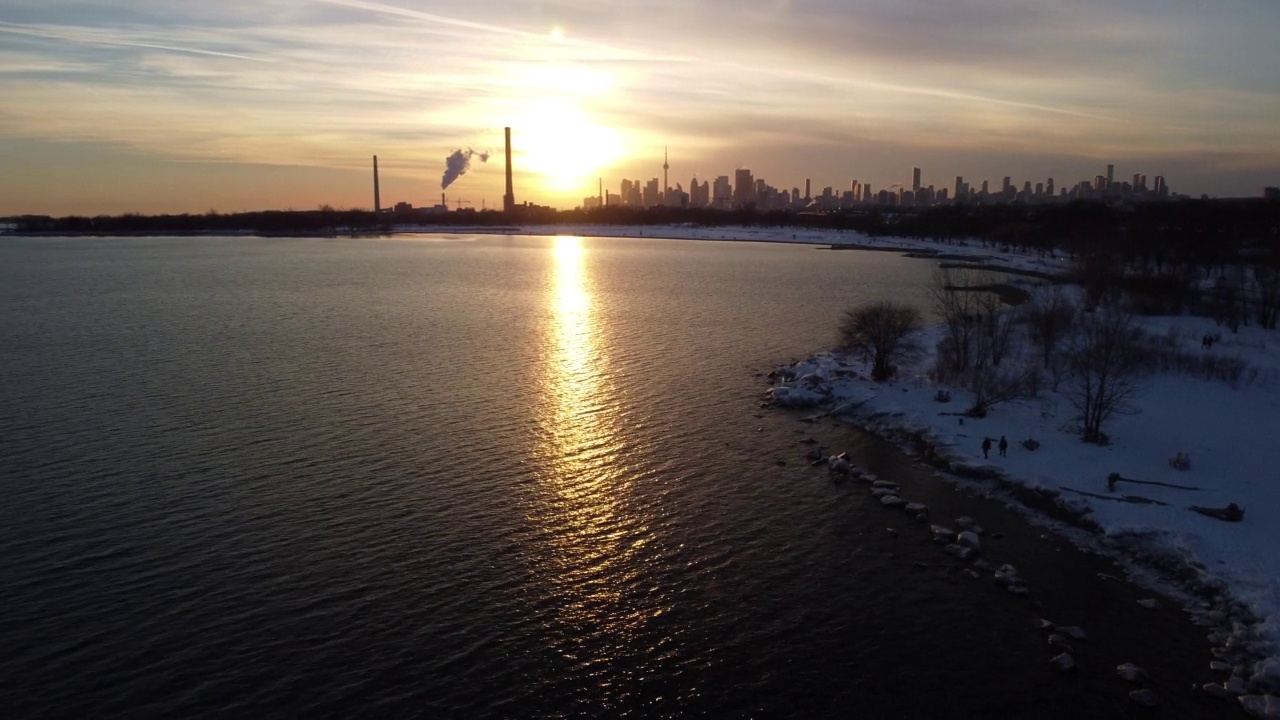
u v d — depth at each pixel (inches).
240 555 1264.8
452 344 2913.4
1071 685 974.4
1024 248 7062.0
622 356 2696.9
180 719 915.4
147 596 1150.3
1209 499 1409.9
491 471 1614.2
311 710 933.8
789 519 1406.3
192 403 2070.6
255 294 4490.7
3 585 1173.7
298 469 1609.3
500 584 1195.9
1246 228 5177.2
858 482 1567.4
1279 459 1593.3
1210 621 1087.0
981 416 1881.2
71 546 1286.9
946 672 1002.1
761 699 959.6
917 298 4146.2
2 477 1551.4
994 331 2444.6
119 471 1587.1
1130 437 1729.8
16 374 2394.2
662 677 996.6
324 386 2262.6
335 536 1330.0
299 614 1112.2
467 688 974.4
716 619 1111.6
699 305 3944.4
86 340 2974.9
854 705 949.2
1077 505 1403.8
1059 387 2110.0
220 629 1076.5
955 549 1275.8
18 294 4478.3
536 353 2746.1
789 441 1803.6
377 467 1625.2
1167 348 2480.3
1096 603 1138.0
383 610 1125.1
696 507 1455.5
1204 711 928.3
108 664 1005.2
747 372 2461.9
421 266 6471.5
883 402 2014.0
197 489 1504.7
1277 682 949.2
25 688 960.3
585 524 1386.6
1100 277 3538.4
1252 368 2277.3
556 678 993.5
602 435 1838.1
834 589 1183.6
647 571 1235.2
